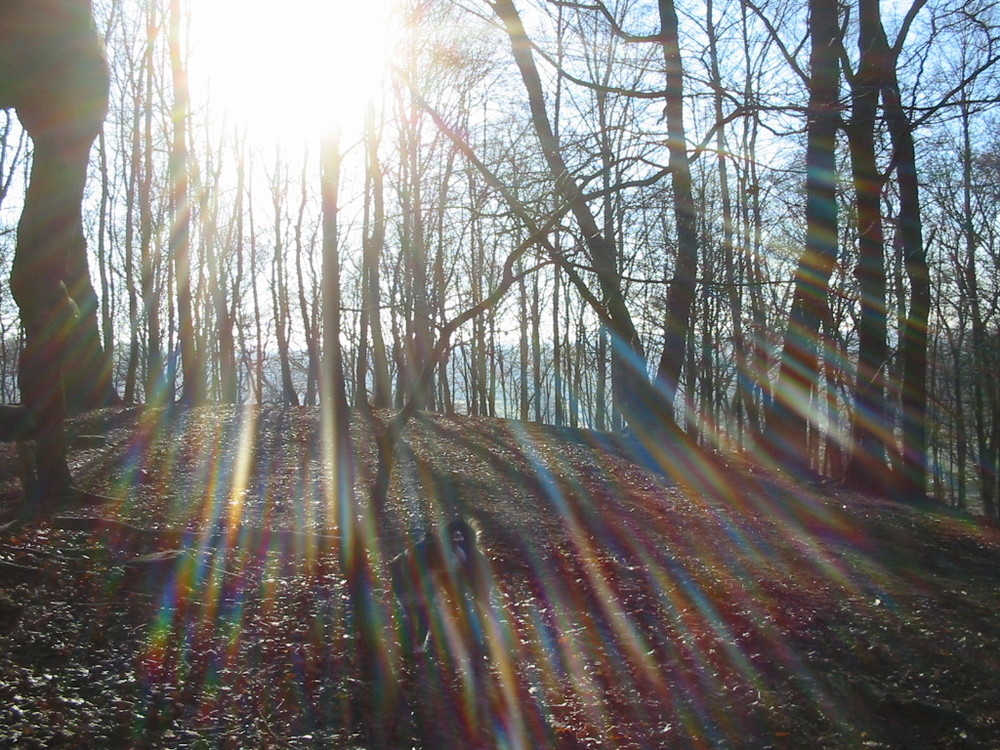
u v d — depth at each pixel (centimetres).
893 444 2006
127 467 1457
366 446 1783
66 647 708
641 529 1247
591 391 5347
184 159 2494
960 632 912
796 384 1845
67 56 974
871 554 1191
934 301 3108
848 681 799
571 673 802
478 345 3959
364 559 823
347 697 700
